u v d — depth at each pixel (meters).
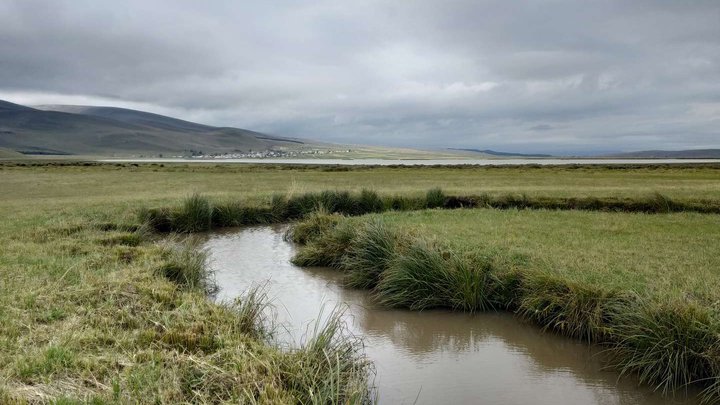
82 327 7.38
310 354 6.98
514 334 10.15
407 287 11.93
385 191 29.02
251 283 13.67
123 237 15.64
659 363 7.90
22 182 39.22
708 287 9.59
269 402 5.45
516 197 25.25
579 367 8.62
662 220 18.92
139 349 6.70
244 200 25.25
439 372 8.43
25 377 5.80
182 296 9.41
